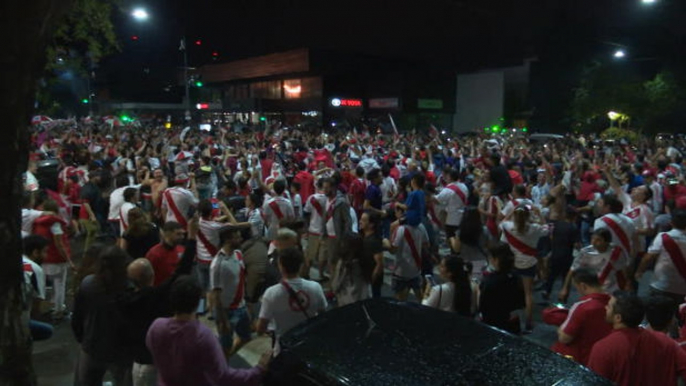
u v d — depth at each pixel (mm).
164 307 4207
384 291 8664
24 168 2412
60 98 52844
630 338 3586
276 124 38062
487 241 7496
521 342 3633
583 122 45750
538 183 11922
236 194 9922
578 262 6410
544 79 53344
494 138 30031
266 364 3635
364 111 62219
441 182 13016
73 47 17203
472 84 61844
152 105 72312
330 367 3322
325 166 14508
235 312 5797
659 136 34188
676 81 42094
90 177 10141
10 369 2479
